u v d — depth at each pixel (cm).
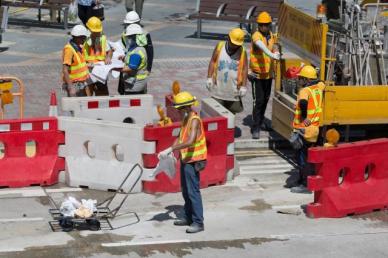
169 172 2325
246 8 4650
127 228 2330
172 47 4462
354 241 2286
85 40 3102
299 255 2181
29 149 2833
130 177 2638
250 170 2916
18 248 2155
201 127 2269
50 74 3875
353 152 2478
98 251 2158
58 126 2705
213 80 3073
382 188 2541
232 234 2305
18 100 3475
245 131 3269
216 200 2597
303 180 2678
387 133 3053
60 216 2312
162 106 3409
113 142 2652
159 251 2173
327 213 2450
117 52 3148
